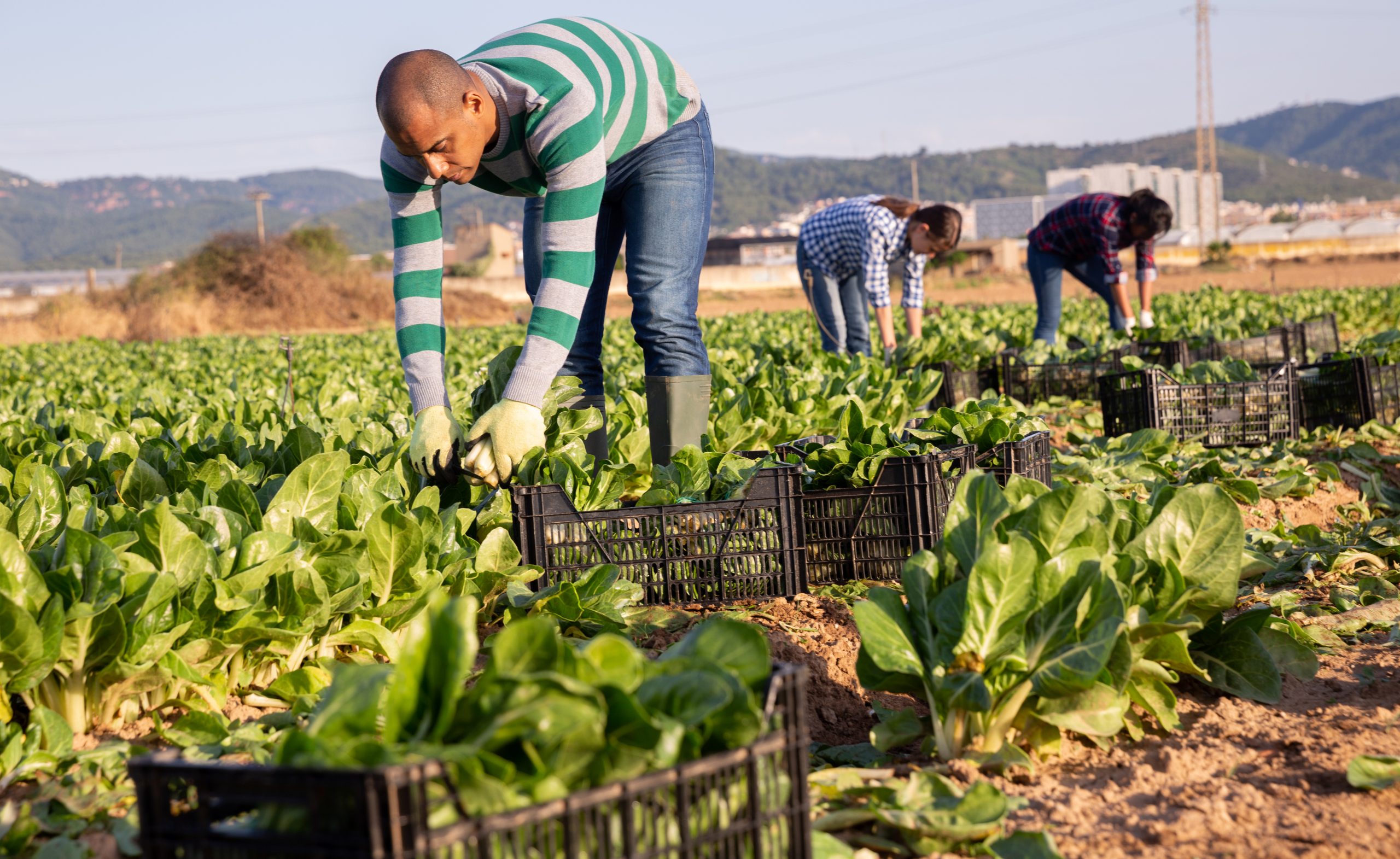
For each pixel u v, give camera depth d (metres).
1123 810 2.12
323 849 1.38
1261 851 1.90
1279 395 6.08
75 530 2.41
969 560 2.44
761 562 3.40
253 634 2.62
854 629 3.17
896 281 56.84
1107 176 154.62
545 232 3.33
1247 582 3.92
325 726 1.51
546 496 3.23
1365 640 3.18
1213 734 2.48
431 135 3.04
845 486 3.67
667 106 3.87
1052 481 4.39
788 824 1.68
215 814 1.55
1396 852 1.88
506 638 1.55
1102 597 2.23
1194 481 5.13
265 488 3.39
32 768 2.26
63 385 9.76
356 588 2.72
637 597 3.19
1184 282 45.28
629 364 8.77
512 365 3.85
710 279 65.56
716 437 4.87
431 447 3.34
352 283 47.97
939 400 8.03
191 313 39.16
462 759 1.39
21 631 2.25
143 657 2.44
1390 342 7.55
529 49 3.38
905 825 1.95
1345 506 4.99
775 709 1.69
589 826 1.46
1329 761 2.26
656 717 1.54
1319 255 69.50
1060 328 13.12
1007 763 2.27
